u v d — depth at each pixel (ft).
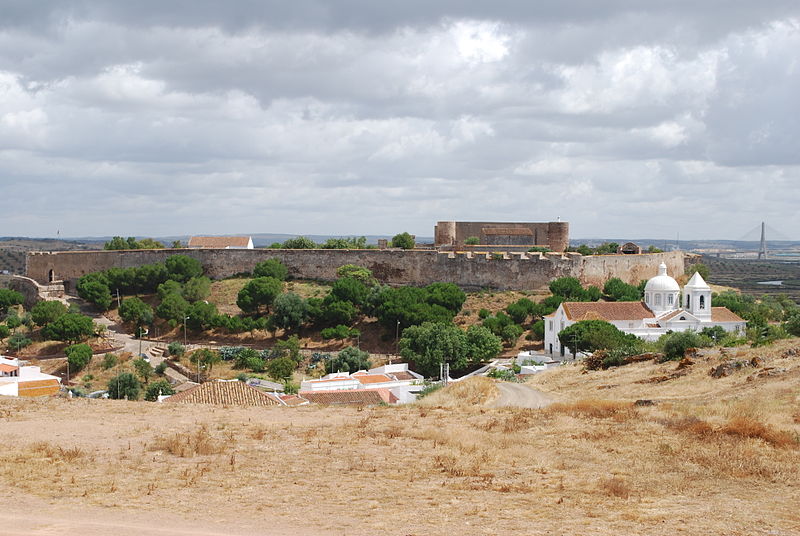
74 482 61.52
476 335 273.75
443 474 66.33
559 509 55.88
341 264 380.37
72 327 314.55
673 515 54.34
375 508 55.57
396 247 426.51
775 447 74.95
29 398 108.37
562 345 273.33
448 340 261.65
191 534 46.93
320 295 357.82
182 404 105.81
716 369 133.08
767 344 164.25
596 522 52.60
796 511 55.42
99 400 107.65
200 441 76.54
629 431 83.10
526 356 271.28
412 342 276.21
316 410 102.22
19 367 240.94
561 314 280.51
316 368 287.28
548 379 179.11
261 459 71.41
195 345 319.06
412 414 97.50
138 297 378.12
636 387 135.13
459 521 52.34
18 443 76.33
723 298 342.44
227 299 363.35
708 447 75.00
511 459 72.18
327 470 67.41
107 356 294.25
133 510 53.67
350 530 49.80
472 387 143.43
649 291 294.46
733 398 102.17
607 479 64.64
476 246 412.77
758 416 86.94
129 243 472.44
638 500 58.29
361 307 335.06
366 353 289.94
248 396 134.62
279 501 57.06
